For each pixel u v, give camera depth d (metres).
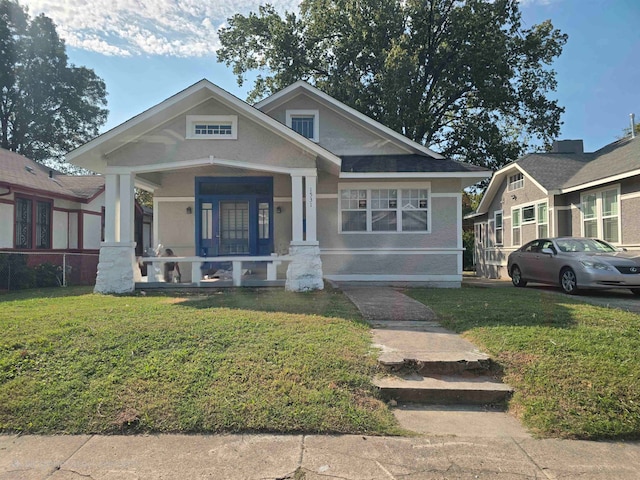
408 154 13.34
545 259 11.27
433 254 12.24
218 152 9.72
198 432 3.61
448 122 27.33
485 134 24.61
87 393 4.05
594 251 10.74
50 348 4.91
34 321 6.01
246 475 3.02
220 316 6.38
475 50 23.09
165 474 3.04
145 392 4.06
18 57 30.39
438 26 24.80
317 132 13.34
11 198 14.00
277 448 3.37
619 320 6.33
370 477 2.99
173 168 9.71
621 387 4.11
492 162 25.36
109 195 9.69
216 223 12.12
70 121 33.22
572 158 17.53
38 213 15.39
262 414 3.75
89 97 34.25
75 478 2.99
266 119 9.41
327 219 12.28
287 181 12.26
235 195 12.12
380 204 12.32
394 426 3.75
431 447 3.40
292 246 9.80
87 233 17.78
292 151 9.80
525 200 17.66
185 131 9.70
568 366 4.55
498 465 3.14
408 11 23.94
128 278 9.68
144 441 3.49
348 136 13.38
